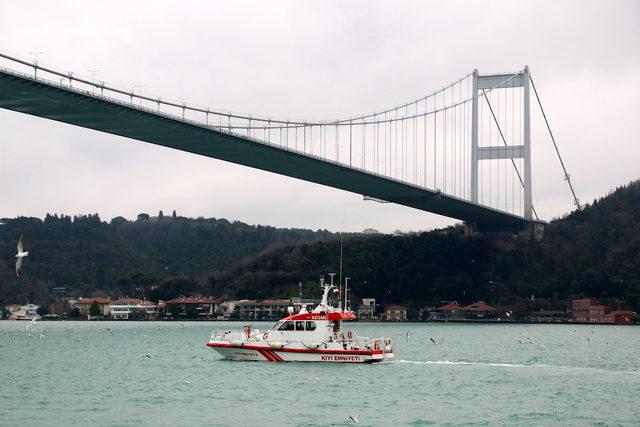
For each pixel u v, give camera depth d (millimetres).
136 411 49094
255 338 68688
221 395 54188
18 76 98312
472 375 64250
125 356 85250
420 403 51750
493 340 127125
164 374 65688
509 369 68750
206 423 45719
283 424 45500
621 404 51844
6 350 95938
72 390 57344
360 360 66750
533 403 52062
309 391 55500
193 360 77812
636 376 64812
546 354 93438
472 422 46469
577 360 84562
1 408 50125
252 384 58188
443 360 82438
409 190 183750
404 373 64375
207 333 145750
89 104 108688
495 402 52312
